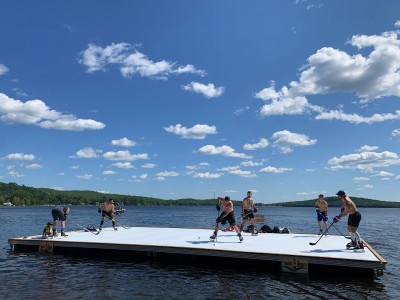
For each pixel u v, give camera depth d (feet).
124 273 38.96
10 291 31.96
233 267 41.81
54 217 52.80
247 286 34.06
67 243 48.08
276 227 58.80
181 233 57.72
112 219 62.39
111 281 35.70
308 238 50.44
